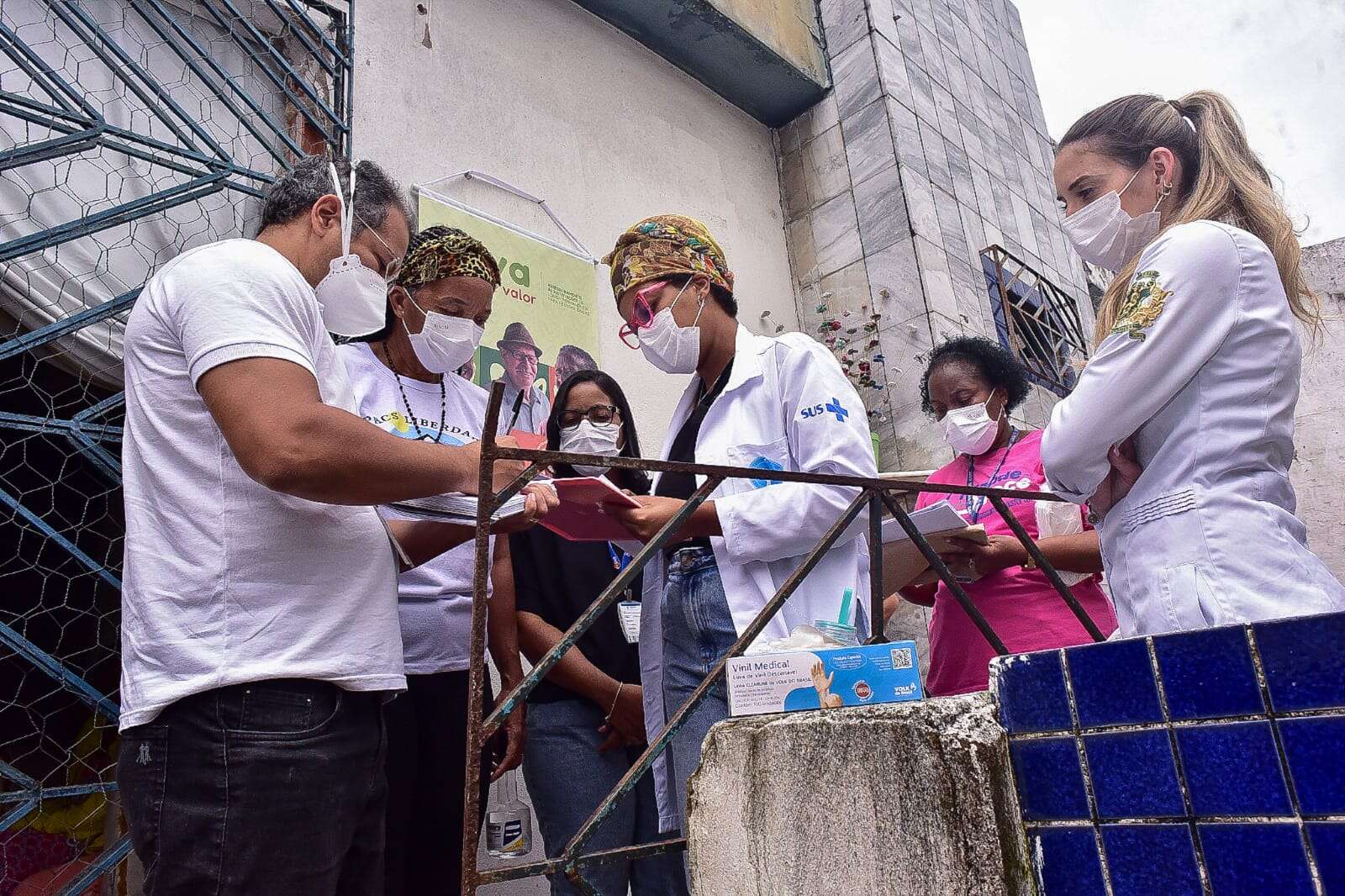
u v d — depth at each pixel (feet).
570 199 15.97
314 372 4.95
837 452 6.04
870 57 20.84
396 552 5.51
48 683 10.93
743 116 21.29
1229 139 5.16
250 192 10.51
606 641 8.48
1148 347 4.33
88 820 9.33
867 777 3.24
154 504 4.66
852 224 20.17
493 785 10.19
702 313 6.95
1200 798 2.65
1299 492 11.83
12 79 9.49
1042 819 2.97
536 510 5.56
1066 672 3.01
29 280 8.99
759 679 4.01
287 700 4.37
